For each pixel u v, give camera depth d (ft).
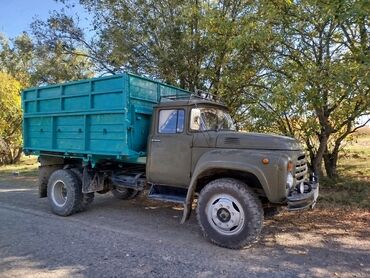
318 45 25.75
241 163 15.84
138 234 18.11
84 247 15.90
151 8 35.81
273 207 18.78
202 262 14.23
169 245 16.33
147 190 21.89
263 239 17.30
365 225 19.62
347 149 41.57
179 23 33.81
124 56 36.47
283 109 25.84
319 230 18.80
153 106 20.01
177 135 18.65
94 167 22.24
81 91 21.08
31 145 24.84
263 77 29.78
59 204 22.45
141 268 13.53
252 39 24.94
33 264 13.88
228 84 30.63
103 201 26.63
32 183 38.04
